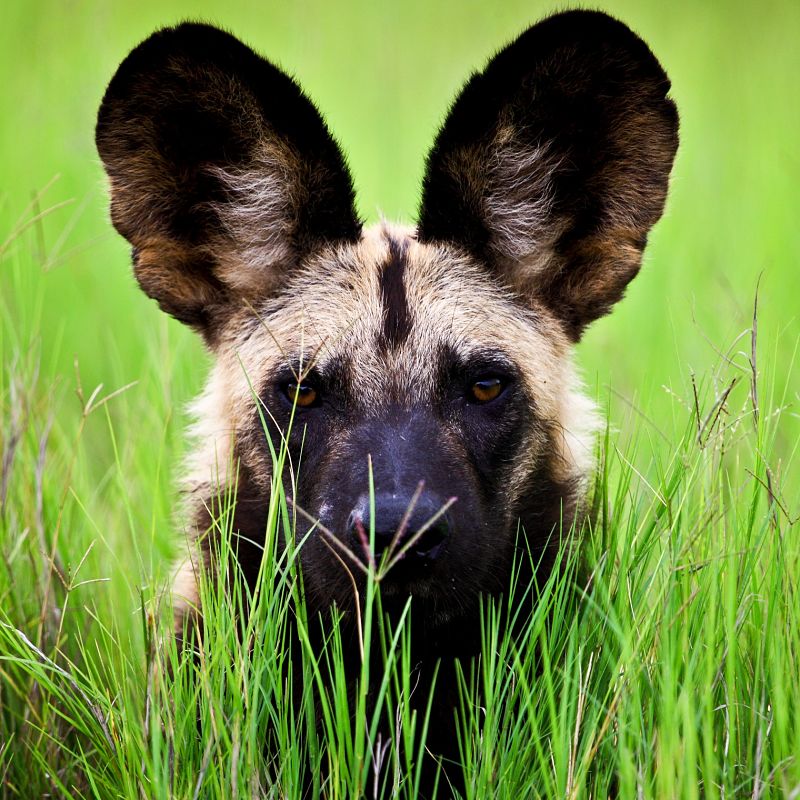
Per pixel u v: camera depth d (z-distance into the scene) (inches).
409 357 365.4
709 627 300.4
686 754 282.5
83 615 410.3
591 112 379.6
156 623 347.3
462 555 331.3
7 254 561.6
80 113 706.8
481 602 337.4
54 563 388.8
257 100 368.8
